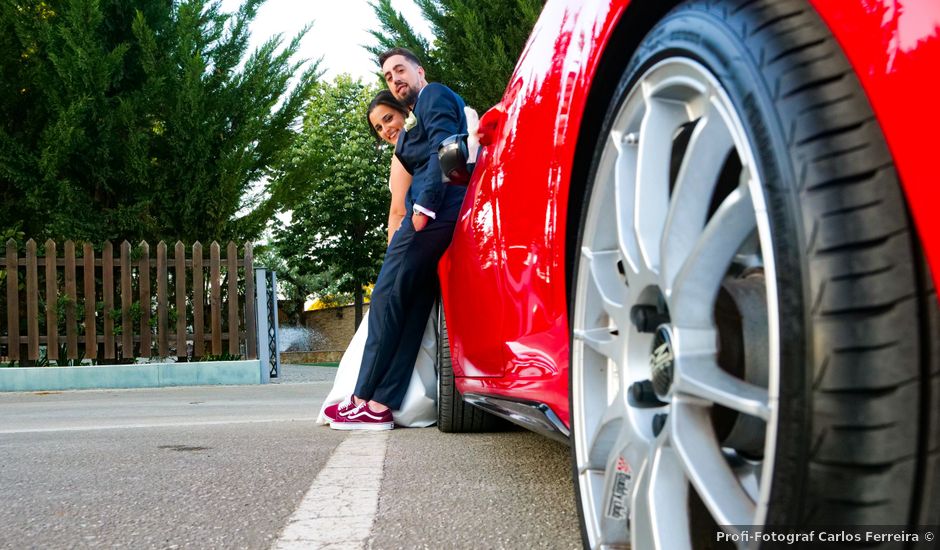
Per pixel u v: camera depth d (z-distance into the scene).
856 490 0.66
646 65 1.04
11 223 8.43
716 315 0.90
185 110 8.32
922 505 0.65
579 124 1.32
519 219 1.70
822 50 0.75
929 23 0.64
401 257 3.21
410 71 3.56
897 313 0.66
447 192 3.19
